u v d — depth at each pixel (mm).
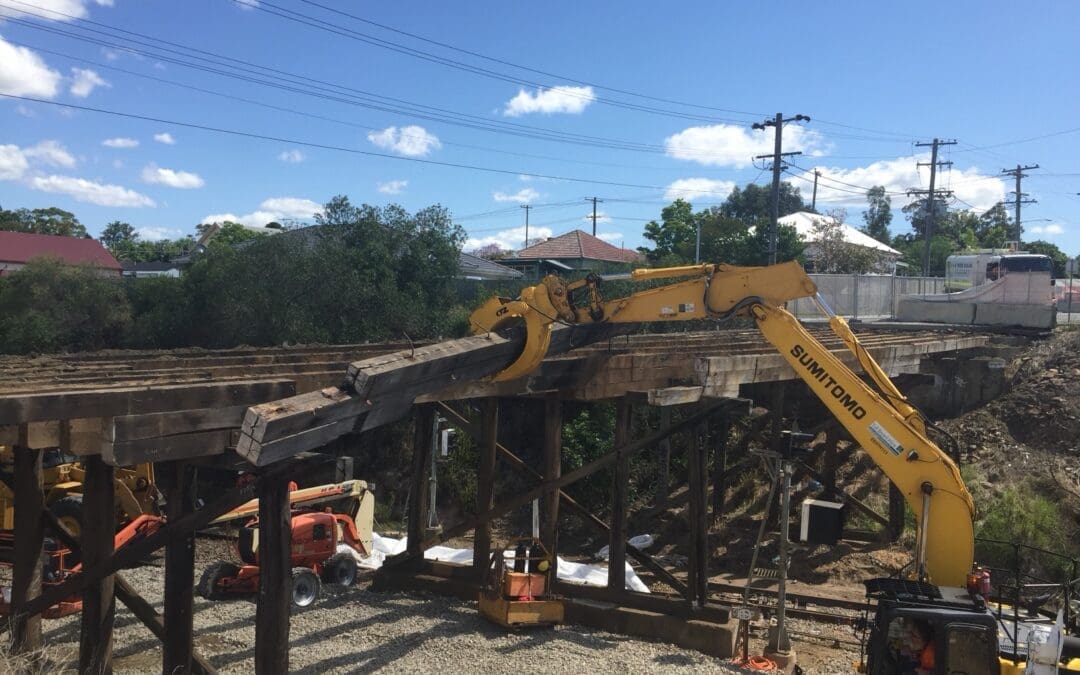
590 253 45281
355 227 28656
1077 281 34281
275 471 6180
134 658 8883
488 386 9703
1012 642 7387
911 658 7090
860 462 19078
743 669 9602
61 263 29859
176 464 7234
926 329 22578
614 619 10875
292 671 8789
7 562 10188
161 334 27438
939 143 41438
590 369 10586
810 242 42094
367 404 6496
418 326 27078
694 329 25703
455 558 15297
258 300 26219
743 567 15859
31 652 7199
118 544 11539
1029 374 20219
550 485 11406
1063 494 16453
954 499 8258
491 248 70500
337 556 13094
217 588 11406
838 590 14227
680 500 18703
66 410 5914
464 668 9078
